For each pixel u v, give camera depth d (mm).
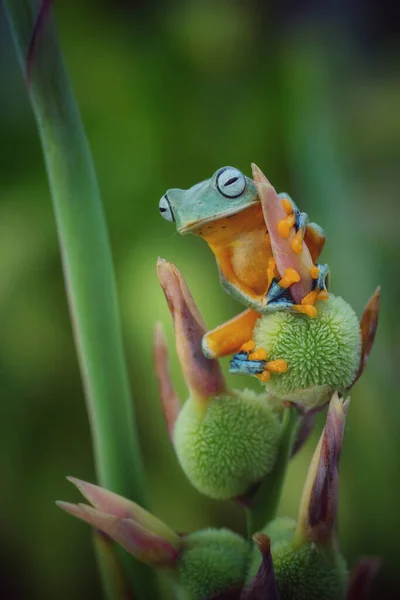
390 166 836
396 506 693
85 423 725
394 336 729
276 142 750
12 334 716
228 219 473
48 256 723
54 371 722
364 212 792
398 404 707
